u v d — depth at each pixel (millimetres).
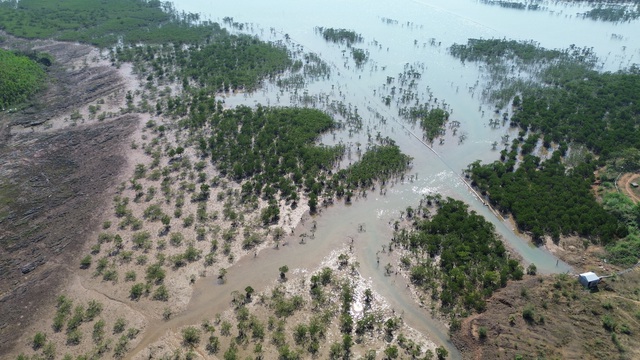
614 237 74438
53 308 65438
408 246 75812
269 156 99125
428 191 90938
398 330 61469
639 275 65250
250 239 77062
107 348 59219
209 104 121562
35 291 68125
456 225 77562
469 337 59219
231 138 106625
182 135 108750
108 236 77750
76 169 96312
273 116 114812
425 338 60250
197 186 90750
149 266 71625
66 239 77750
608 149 97125
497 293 64625
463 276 66562
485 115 119438
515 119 114000
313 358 57500
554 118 111062
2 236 78000
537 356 53938
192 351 58469
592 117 110500
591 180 88562
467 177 95000
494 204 85938
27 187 90312
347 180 91688
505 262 70750
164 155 100875
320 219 82875
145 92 130875
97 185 91250
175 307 65000
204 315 63844
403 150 104812
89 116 117625
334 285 68688
